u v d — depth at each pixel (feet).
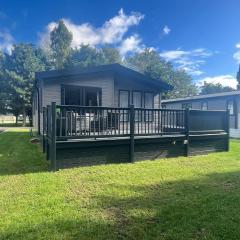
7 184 15.97
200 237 9.81
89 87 37.35
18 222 10.80
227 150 29.78
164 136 24.99
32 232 10.05
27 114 103.81
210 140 28.50
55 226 10.53
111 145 22.25
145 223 10.90
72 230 10.26
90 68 36.73
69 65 129.08
